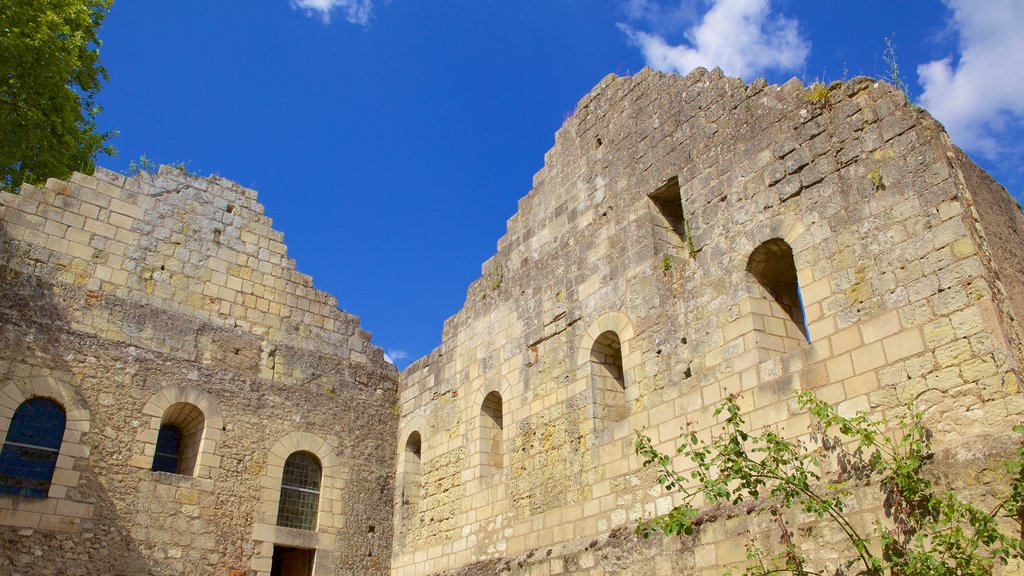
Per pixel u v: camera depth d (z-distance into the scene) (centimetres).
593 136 1739
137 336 1700
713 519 1159
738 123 1379
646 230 1505
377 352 2117
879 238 1098
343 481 1906
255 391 1834
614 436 1419
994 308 955
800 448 1092
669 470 1284
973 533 869
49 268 1633
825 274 1146
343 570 1823
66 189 1709
